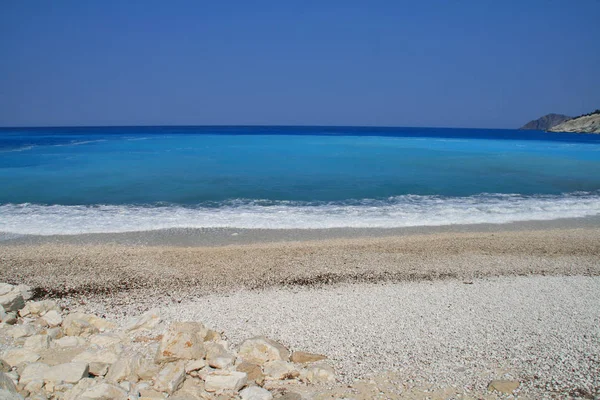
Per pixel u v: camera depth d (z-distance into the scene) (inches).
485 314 341.1
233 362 260.1
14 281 404.5
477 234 595.2
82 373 233.5
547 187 957.2
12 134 3558.1
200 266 450.3
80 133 3919.8
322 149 1856.5
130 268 442.9
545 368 265.6
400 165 1288.1
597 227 646.5
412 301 366.3
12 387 210.5
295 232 601.0
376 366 266.2
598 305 361.7
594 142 2755.9
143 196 812.0
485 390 243.1
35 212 689.0
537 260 485.1
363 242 545.0
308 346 289.6
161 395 222.4
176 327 275.3
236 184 934.4
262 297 373.7
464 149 1953.7
